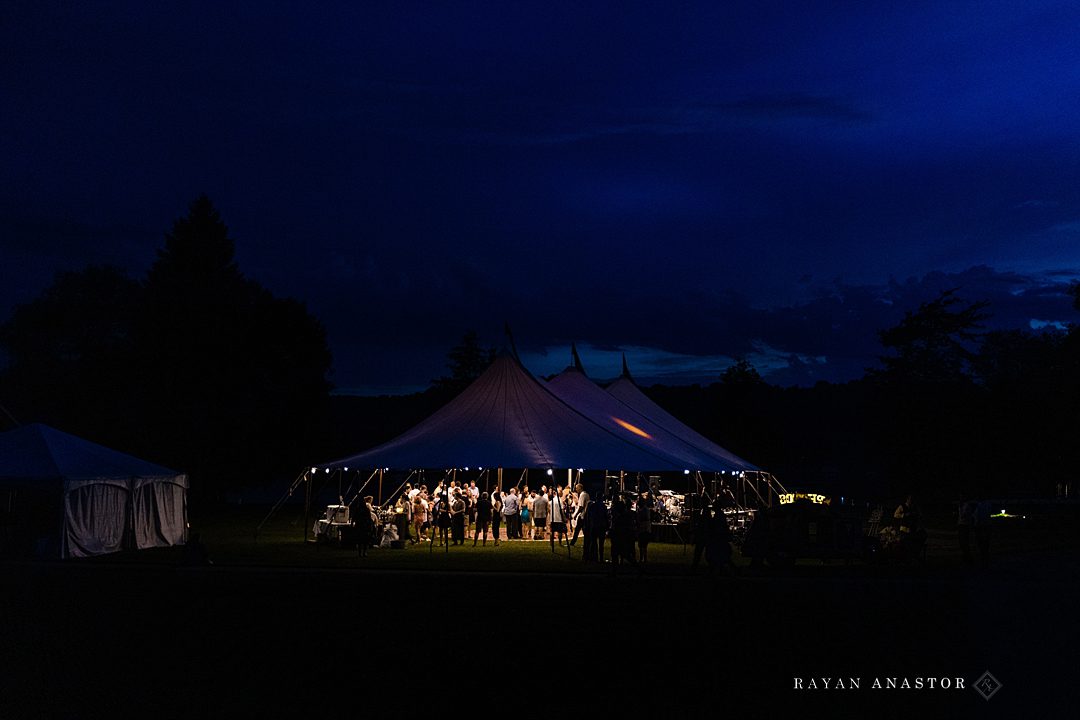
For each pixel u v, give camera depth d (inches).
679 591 686.5
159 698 381.1
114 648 473.7
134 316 2160.4
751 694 394.6
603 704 378.9
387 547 1034.7
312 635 507.8
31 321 2112.5
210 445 2158.0
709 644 492.7
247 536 1216.8
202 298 2151.8
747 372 2524.6
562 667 438.6
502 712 366.3
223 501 2285.9
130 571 794.2
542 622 551.2
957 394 2054.6
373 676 419.5
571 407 1179.9
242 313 2190.0
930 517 1820.9
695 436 1459.2
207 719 354.0
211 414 2165.4
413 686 402.9
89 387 2101.4
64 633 511.2
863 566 888.9
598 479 1834.4
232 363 2172.7
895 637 513.3
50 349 2127.2
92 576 757.9
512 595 656.4
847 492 2262.6
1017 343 2321.6
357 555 950.4
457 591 674.2
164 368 2133.4
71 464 945.5
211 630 521.3
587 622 553.0
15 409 2098.9
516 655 462.3
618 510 770.8
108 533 970.1
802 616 581.0
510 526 1191.6
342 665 439.2
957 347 2105.1
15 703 372.5
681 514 1215.6
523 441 1092.5
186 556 817.5
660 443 1259.8
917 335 2107.5
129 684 402.9
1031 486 2212.1
